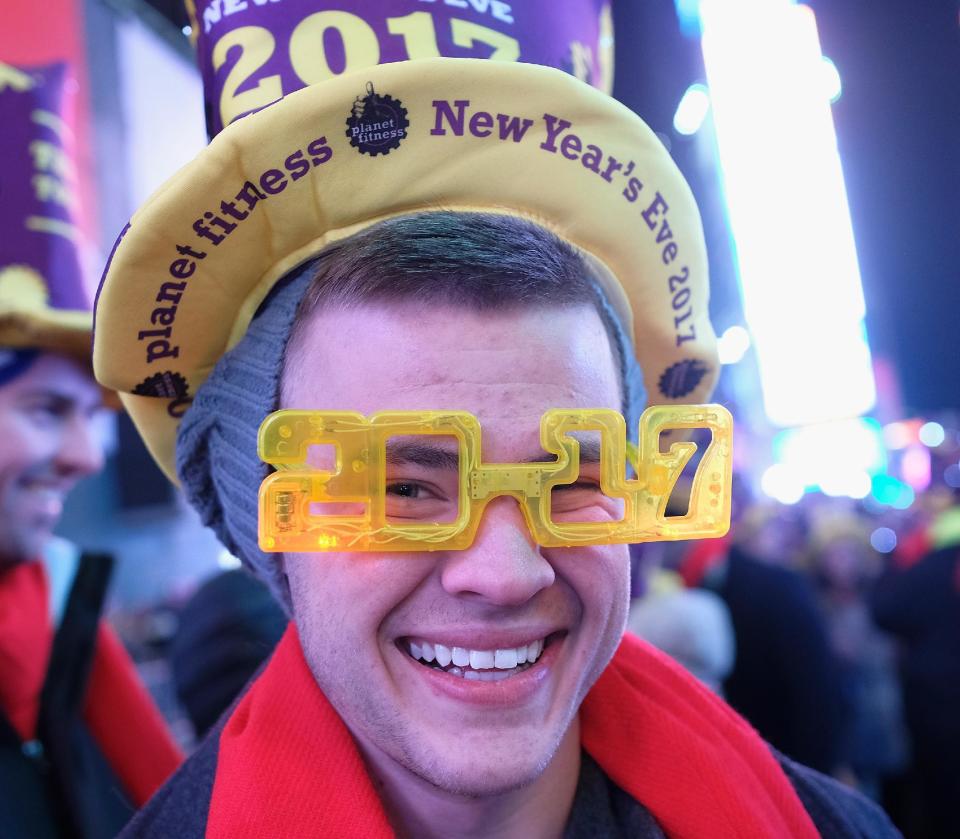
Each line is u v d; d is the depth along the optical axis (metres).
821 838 1.11
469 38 0.94
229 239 0.90
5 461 1.47
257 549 0.98
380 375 0.81
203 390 1.02
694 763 1.03
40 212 1.44
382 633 0.84
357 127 0.85
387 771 0.93
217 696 1.63
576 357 0.85
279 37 0.92
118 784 1.70
